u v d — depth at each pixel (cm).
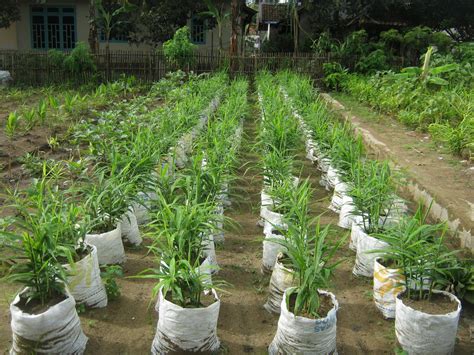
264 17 2941
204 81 1468
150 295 453
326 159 768
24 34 2339
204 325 352
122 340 390
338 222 636
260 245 568
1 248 490
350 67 1964
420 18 2402
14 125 880
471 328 412
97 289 420
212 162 565
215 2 2256
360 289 475
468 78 1395
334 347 358
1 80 1823
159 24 2183
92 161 759
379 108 1391
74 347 358
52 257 354
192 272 351
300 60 1983
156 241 403
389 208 505
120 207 490
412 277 385
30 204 528
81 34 2348
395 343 383
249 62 2006
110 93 1581
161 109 977
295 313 341
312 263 361
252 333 405
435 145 938
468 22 2400
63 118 1161
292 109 1019
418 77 1372
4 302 437
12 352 352
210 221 484
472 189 672
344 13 2336
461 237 563
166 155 663
